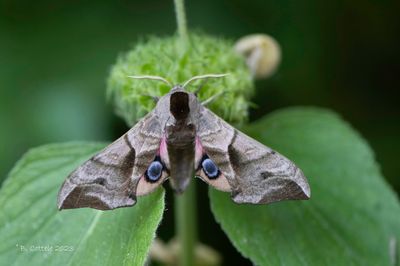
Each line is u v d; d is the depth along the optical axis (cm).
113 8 54
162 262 49
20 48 53
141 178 36
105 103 51
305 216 41
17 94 52
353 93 56
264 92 55
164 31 54
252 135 43
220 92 39
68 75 52
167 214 54
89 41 53
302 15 55
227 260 55
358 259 41
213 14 54
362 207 43
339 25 56
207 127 37
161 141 36
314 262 40
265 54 45
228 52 42
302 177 36
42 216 40
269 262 39
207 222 55
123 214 38
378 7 56
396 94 56
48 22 54
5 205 40
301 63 55
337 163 44
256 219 40
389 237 42
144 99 39
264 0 55
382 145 55
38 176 41
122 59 42
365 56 57
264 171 36
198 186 55
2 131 51
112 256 38
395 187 54
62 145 41
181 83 39
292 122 44
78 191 36
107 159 36
